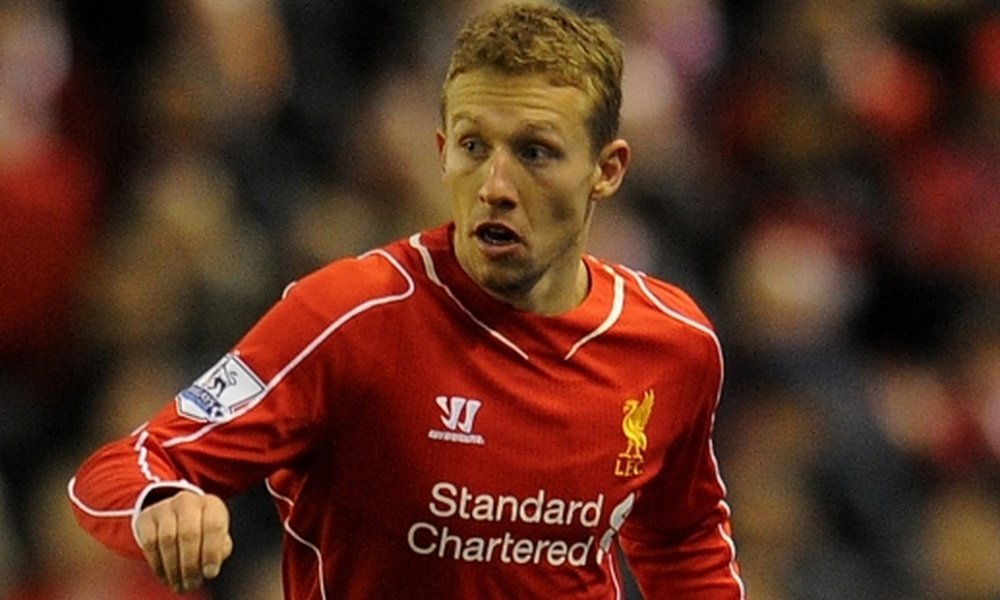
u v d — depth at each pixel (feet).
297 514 52.80
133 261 101.09
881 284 124.77
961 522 110.11
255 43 114.62
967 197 131.95
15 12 113.09
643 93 119.75
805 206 122.42
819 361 108.27
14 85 110.63
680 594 58.34
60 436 100.32
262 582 92.22
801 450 103.76
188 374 97.81
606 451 52.95
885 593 104.06
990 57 138.72
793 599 99.35
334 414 51.08
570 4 124.47
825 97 126.82
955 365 120.98
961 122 136.67
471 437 51.60
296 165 112.88
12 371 103.09
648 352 53.88
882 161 130.82
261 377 50.29
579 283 53.88
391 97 111.96
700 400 55.16
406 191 106.83
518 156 50.65
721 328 107.96
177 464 49.01
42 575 92.89
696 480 57.06
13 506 97.55
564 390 52.54
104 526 46.85
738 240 117.60
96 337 100.99
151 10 115.55
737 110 128.47
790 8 132.87
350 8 121.80
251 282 102.68
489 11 52.26
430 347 51.49
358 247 104.94
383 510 51.52
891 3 138.21
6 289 103.04
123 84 115.14
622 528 58.65
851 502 104.73
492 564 52.13
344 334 50.85
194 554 45.34
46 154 107.24
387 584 52.01
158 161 109.81
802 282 111.14
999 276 128.26
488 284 51.72
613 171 52.80
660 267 109.81
